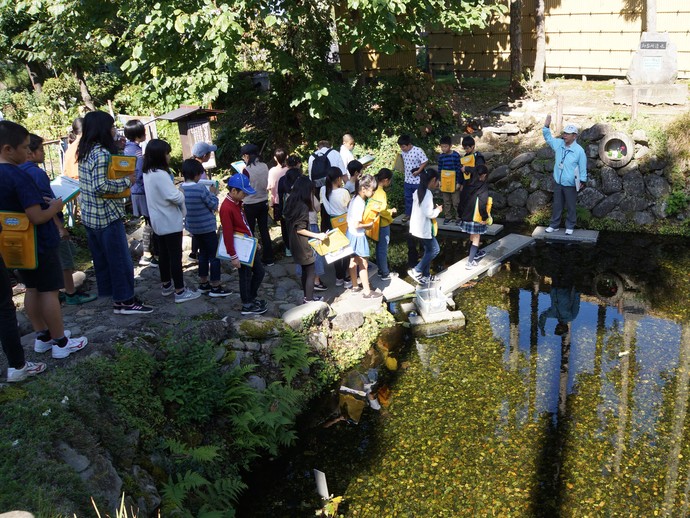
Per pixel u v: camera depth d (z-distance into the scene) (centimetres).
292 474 589
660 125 1133
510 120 1393
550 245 1100
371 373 750
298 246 772
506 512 522
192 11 1132
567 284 945
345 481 574
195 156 811
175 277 750
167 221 711
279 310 793
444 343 800
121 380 552
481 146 1339
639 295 895
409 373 740
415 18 1244
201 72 1195
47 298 544
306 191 755
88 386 516
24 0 1255
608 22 1536
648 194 1123
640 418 627
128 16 1207
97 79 2056
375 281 955
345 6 1488
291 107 1408
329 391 723
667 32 1355
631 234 1121
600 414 637
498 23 1691
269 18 1091
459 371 735
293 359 714
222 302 784
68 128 1680
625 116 1180
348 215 831
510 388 693
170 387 594
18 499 386
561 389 683
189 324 671
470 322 848
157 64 1258
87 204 626
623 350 753
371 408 681
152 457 525
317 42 1430
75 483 418
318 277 882
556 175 1095
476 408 664
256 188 879
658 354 739
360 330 820
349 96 1459
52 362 563
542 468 570
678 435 598
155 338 642
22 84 2203
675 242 1074
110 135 611
